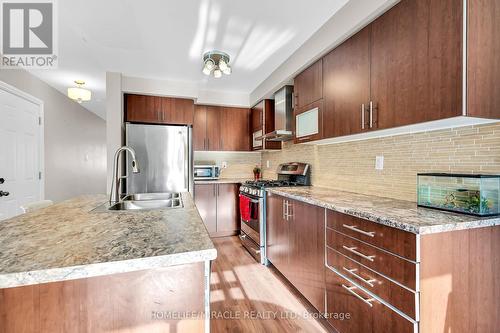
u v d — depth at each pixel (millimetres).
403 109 1343
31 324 666
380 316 1189
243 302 1953
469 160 1341
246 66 2830
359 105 1654
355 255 1370
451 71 1112
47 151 3512
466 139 1356
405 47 1326
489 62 1130
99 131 5723
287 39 2201
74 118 4516
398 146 1763
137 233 897
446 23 1131
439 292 1036
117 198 1637
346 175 2281
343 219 1471
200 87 3631
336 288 1531
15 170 2748
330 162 2518
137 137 3148
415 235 1013
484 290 1123
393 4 1390
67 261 649
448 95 1126
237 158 4297
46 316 675
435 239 1033
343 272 1469
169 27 2014
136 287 735
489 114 1127
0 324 647
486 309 1126
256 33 2105
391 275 1129
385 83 1451
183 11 1805
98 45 2330
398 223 1073
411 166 1667
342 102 1819
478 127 1302
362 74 1627
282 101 2977
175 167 3295
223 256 2941
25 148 2953
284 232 2242
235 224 3812
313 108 2195
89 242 799
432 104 1193
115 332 718
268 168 4051
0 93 2516
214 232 3715
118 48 2389
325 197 1875
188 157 3395
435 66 1179
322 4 1723
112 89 2979
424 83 1229
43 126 3352
